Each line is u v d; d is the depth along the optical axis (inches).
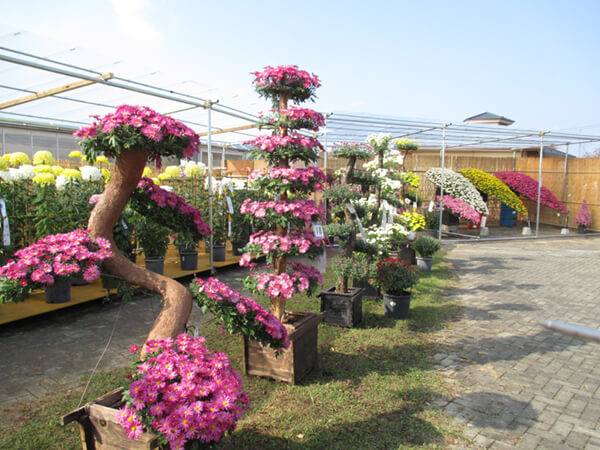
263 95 148.3
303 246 133.0
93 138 88.8
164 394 70.4
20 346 160.6
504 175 640.4
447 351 166.2
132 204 107.0
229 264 308.3
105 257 89.0
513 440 107.5
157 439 73.4
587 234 595.2
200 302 98.8
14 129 368.5
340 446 102.4
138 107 92.4
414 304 230.5
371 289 236.1
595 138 528.7
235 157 657.0
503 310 223.8
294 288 133.9
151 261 237.9
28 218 197.6
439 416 117.9
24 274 77.7
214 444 72.1
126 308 209.3
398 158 323.9
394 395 128.3
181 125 94.5
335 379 138.3
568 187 660.7
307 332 140.3
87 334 174.2
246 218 148.1
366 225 292.7
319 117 139.6
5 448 98.5
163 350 80.7
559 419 118.3
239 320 100.0
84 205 207.0
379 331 185.2
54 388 128.1
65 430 106.7
